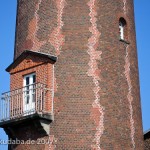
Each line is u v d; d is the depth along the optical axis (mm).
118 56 23031
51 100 21547
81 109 21453
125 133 22094
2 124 22391
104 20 23109
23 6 24953
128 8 24672
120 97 22438
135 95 23422
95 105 21531
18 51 24547
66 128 21156
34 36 23547
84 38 22578
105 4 23438
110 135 21391
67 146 20906
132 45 24188
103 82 22047
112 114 21828
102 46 22594
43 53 22469
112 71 22516
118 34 23422
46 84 21719
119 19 23875
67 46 22438
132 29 24609
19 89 22500
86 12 23000
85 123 21250
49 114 21219
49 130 21141
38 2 23922
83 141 20984
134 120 22844
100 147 20953
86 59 22234
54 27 22922
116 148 21422
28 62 22891
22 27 24609
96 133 21125
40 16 23594
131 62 23719
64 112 21406
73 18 22906
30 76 22844
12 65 23641
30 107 21953
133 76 23609
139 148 22734
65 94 21672
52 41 22750
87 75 21969
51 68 22047
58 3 23250
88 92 21719
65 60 22219
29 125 21812
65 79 21891
